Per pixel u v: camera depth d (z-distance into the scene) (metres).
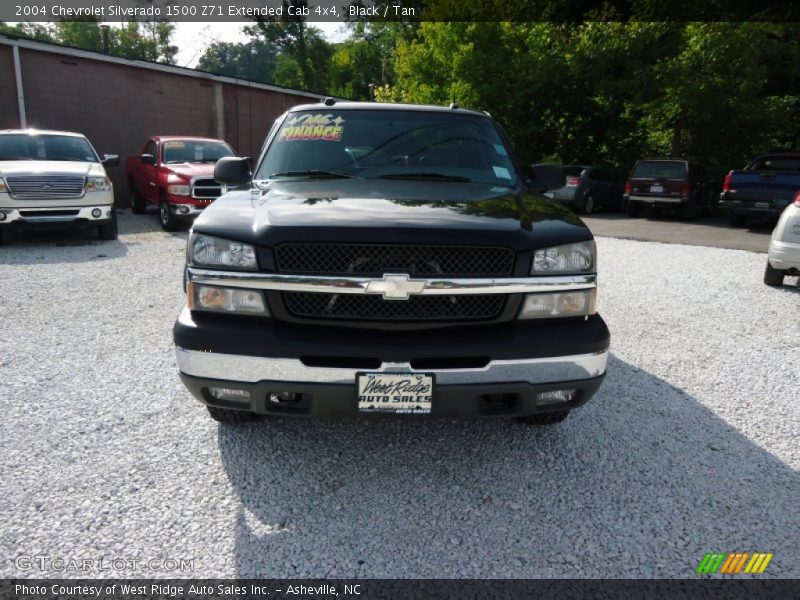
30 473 2.74
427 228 2.51
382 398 2.46
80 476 2.73
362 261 2.49
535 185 3.84
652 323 5.52
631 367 4.36
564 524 2.46
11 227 8.88
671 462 2.99
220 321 2.54
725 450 3.12
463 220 2.64
